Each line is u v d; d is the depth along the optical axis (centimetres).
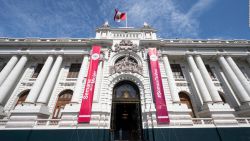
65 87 2103
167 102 1791
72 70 2323
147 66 2089
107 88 1881
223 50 2450
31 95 1828
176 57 2398
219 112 1672
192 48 2441
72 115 1603
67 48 2372
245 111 1839
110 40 2284
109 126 1611
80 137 1466
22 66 2183
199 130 1518
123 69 2027
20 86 2111
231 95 2097
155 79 1872
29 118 1564
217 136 1494
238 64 2505
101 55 2167
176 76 2298
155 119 1590
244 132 1520
